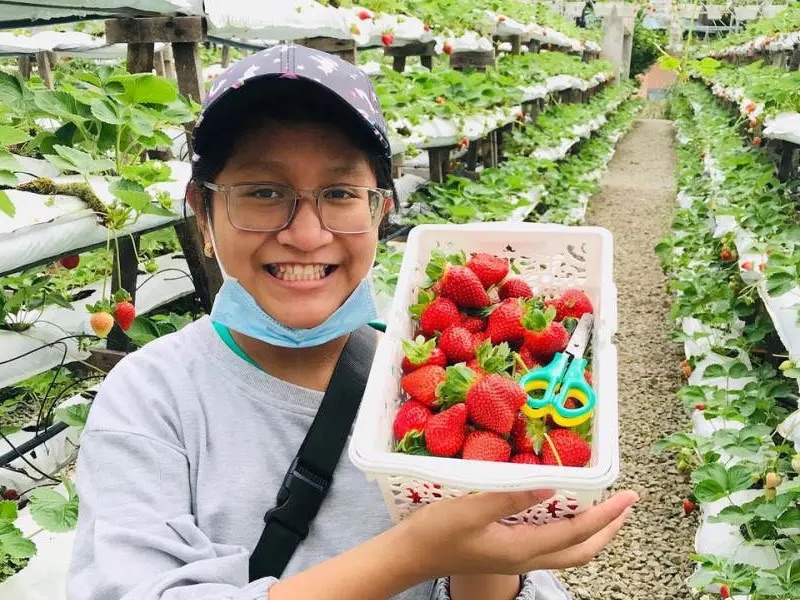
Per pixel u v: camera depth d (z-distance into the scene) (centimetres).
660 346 484
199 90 305
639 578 282
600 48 1808
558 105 998
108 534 91
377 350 109
